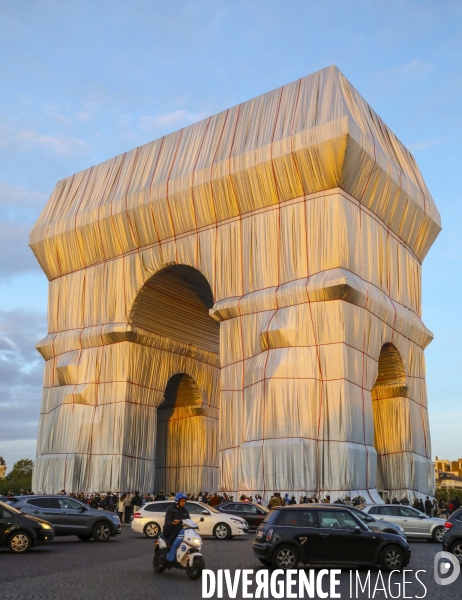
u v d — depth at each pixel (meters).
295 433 35.97
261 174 39.84
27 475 170.50
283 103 41.25
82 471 46.34
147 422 48.66
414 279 45.97
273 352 37.78
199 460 56.19
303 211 38.88
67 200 52.69
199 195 42.81
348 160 37.22
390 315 40.97
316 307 37.34
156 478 58.44
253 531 30.91
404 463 42.47
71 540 26.70
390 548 16.84
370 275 39.78
